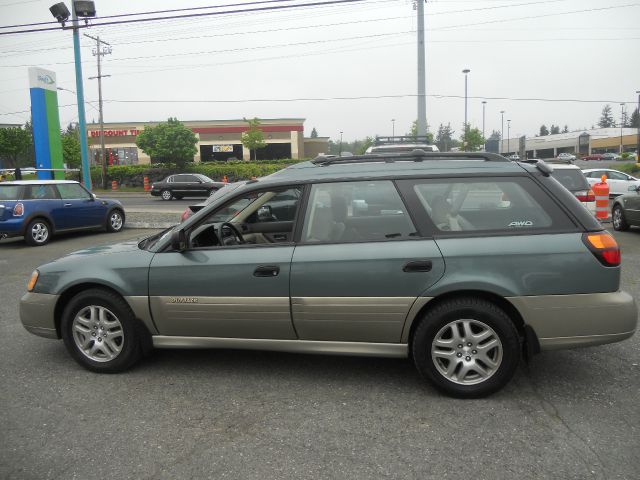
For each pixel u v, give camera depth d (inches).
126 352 167.2
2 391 158.2
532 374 164.2
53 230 496.4
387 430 131.6
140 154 2305.6
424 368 147.7
